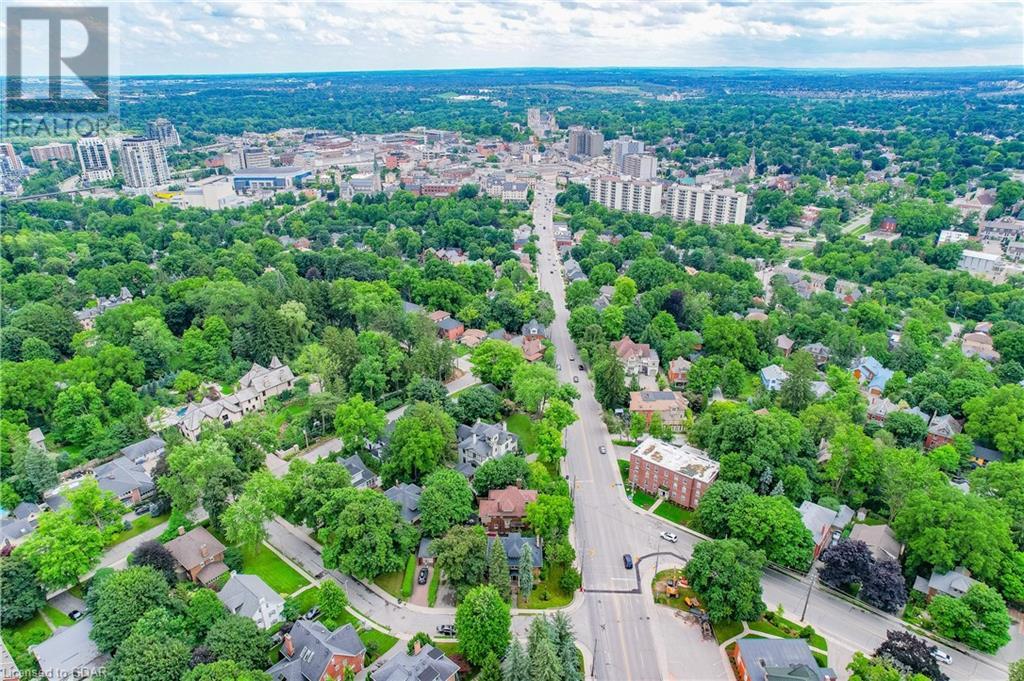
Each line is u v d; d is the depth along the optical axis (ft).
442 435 575.79
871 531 500.33
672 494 565.12
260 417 618.44
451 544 457.27
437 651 396.37
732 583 431.02
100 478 561.43
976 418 629.10
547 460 595.88
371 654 411.34
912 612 450.71
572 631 417.28
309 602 454.40
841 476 559.38
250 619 401.29
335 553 460.55
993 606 418.92
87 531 460.55
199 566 471.21
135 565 447.83
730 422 568.82
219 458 520.01
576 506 562.25
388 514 474.08
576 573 465.47
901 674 373.40
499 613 401.29
